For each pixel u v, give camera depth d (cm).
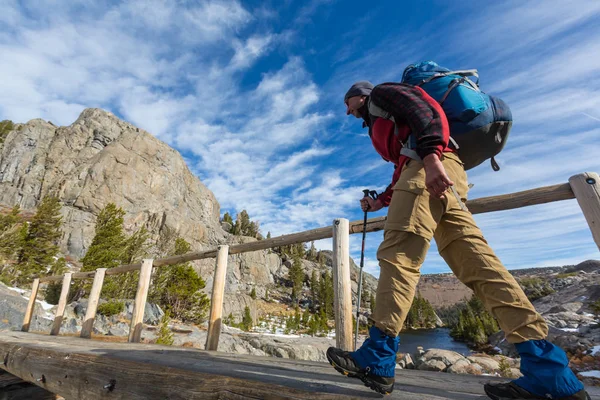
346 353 119
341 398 107
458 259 121
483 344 3491
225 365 187
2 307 1103
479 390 132
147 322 1652
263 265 7425
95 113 6575
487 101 129
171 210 5697
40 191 5112
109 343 371
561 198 179
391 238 123
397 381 162
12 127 7338
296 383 132
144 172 5778
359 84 168
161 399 153
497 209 210
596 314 3959
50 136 6084
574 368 1630
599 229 155
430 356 1491
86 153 5884
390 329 113
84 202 4678
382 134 142
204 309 2562
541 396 94
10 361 307
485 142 131
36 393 391
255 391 122
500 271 110
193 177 7475
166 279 2544
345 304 254
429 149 115
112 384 181
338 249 271
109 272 574
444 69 140
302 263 8875
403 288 115
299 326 4903
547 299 6397
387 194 173
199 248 5766
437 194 113
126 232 4753
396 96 127
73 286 1942
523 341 100
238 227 8825
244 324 4003
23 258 2494
